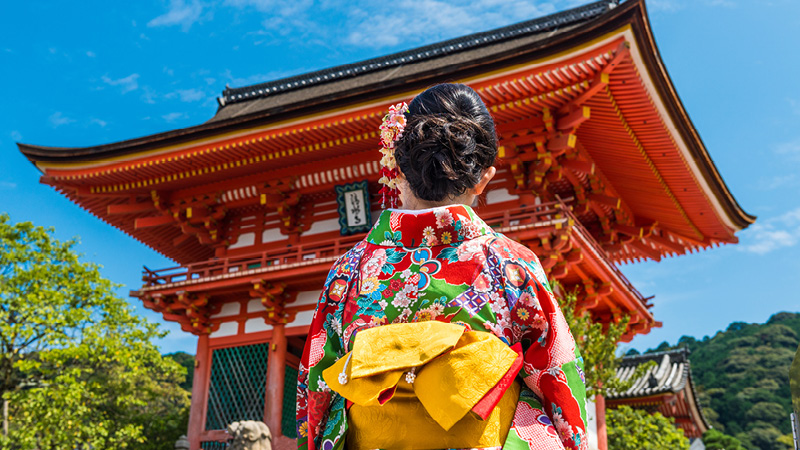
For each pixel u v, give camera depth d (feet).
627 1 33.78
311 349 5.94
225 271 49.08
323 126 44.11
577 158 43.52
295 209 51.67
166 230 59.47
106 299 60.29
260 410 47.47
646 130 43.21
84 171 51.44
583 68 36.68
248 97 74.18
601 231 55.26
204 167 50.11
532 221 39.60
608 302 50.44
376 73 67.82
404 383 4.95
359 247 5.93
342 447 5.41
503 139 42.14
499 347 4.75
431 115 5.72
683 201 53.72
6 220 59.06
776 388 218.18
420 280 5.37
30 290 57.88
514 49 37.55
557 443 5.09
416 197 5.76
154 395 68.85
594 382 37.11
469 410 4.50
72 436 55.47
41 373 60.75
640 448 66.90
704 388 229.25
